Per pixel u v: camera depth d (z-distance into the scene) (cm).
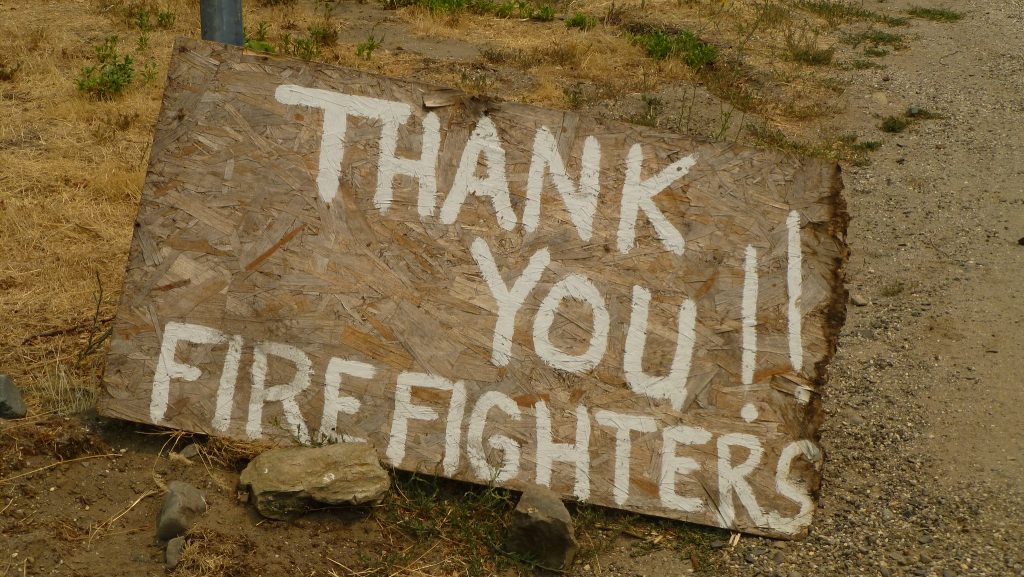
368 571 350
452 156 420
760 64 1029
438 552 365
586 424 400
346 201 412
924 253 636
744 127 835
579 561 371
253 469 371
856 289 595
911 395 482
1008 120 888
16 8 1002
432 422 395
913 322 551
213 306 398
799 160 444
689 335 418
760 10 1243
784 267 432
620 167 431
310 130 416
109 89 763
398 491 386
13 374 428
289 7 1091
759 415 412
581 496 393
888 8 1335
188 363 394
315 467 371
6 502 356
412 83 423
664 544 384
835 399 483
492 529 375
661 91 914
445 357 401
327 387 395
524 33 1089
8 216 556
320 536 362
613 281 418
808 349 424
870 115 905
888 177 762
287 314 399
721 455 404
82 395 413
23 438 381
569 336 411
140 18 956
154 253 401
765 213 436
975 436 446
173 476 379
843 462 435
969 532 386
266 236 405
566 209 423
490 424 396
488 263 413
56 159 646
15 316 473
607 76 947
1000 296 573
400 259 409
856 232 671
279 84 418
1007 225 671
